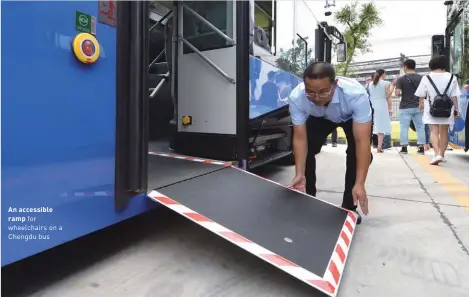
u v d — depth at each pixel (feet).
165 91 15.14
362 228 7.77
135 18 5.37
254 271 5.74
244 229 5.68
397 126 40.45
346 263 6.06
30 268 5.68
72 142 4.64
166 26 12.30
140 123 5.58
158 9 14.24
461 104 16.71
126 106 5.49
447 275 5.64
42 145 4.26
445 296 5.03
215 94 10.01
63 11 4.41
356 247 6.74
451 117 15.46
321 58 17.84
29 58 4.07
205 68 10.18
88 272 5.60
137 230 7.45
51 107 4.34
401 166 15.72
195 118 10.48
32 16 4.08
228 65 9.69
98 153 5.05
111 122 5.24
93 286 5.17
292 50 13.74
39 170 4.25
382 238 7.19
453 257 6.30
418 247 6.73
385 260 6.19
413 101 19.31
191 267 5.84
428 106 15.74
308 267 4.90
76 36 4.57
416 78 19.22
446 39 19.72
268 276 5.58
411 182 12.43
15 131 3.97
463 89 16.49
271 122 12.16
